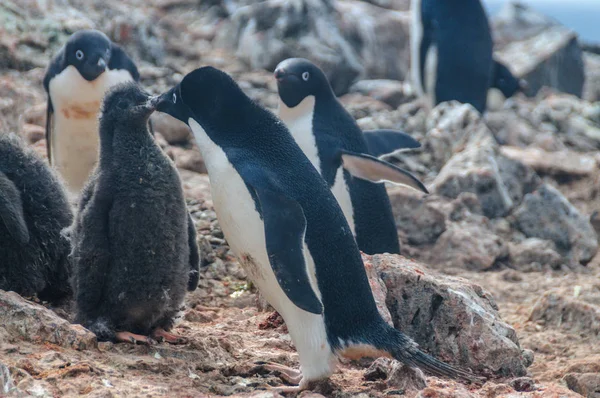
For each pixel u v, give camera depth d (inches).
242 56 1008.2
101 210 308.8
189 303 446.9
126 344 318.3
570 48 1207.6
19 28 865.5
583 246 681.6
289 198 295.6
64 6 939.3
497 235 661.9
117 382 279.0
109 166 313.6
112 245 310.0
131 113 314.0
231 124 322.0
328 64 971.3
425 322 382.6
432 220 639.1
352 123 549.6
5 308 299.1
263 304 435.5
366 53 1012.5
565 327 478.0
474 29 894.4
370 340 305.9
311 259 302.0
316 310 278.1
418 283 385.1
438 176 703.7
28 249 334.6
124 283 312.0
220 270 497.4
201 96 321.4
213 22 1119.0
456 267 623.2
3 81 684.1
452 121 768.3
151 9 1127.0
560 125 964.6
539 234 687.7
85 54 530.6
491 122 927.0
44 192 341.4
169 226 314.0
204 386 297.6
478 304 390.3
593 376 373.7
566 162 821.2
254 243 306.5
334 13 1023.6
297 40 1000.2
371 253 540.7
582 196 781.9
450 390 302.4
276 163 314.0
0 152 335.9
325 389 310.0
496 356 364.5
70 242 331.6
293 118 543.2
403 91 971.9
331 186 512.7
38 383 264.8
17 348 285.9
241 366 320.8
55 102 548.1
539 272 634.8
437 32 893.8
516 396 314.0
